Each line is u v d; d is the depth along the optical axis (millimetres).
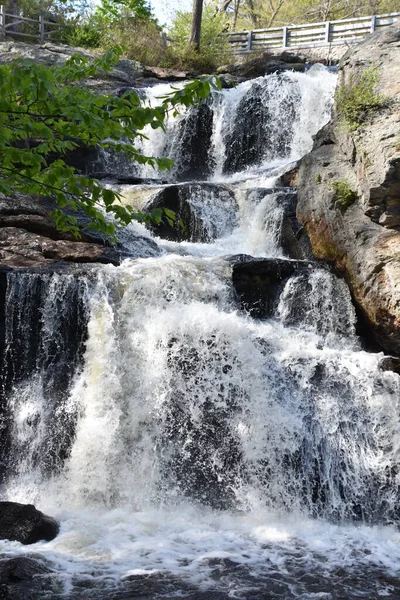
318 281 10977
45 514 7461
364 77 12430
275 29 28438
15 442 9219
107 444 8812
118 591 6023
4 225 11430
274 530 7750
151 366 9094
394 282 10008
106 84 21672
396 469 8516
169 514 8164
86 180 7094
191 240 13867
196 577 6367
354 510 8328
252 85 19359
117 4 30109
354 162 11703
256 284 10734
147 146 19375
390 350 10320
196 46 27516
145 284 9828
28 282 9656
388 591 6281
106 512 8211
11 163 7035
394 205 10539
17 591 5902
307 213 12047
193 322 9234
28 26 28844
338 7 40344
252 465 8531
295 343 9695
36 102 6492
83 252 10789
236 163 19078
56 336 9547
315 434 8703
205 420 8758
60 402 9195
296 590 6211
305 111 18656
